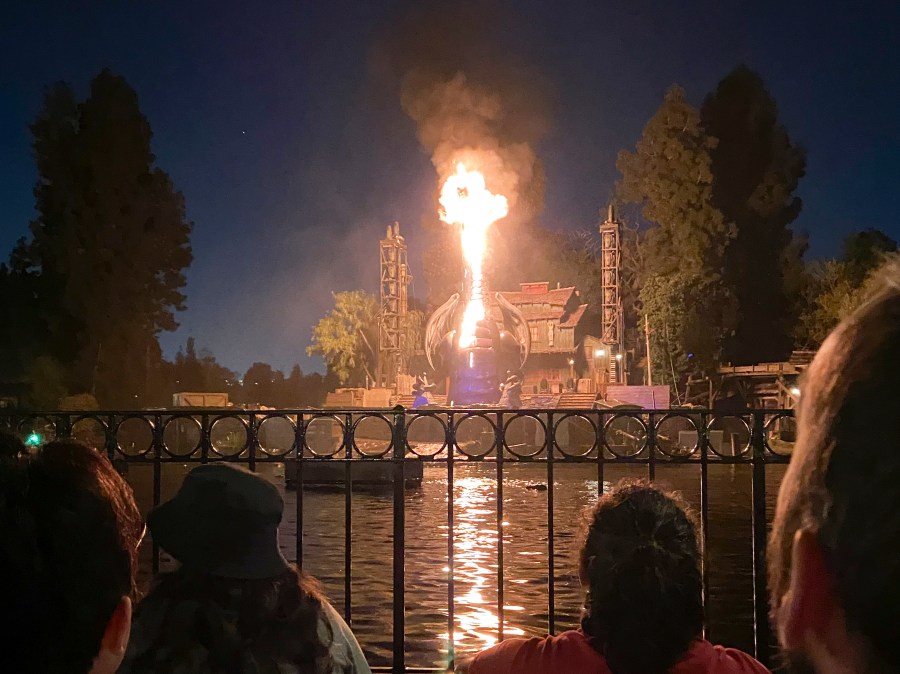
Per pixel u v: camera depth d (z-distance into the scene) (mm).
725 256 51594
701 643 2383
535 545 13922
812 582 805
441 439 38406
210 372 61469
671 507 2363
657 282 49281
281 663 2162
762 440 4875
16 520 1224
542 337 62562
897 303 811
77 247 41656
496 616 9094
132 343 43094
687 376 48156
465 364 49156
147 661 2111
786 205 54219
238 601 2174
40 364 36938
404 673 5195
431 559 12602
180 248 45812
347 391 55281
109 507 1351
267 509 2266
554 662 2480
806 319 51719
